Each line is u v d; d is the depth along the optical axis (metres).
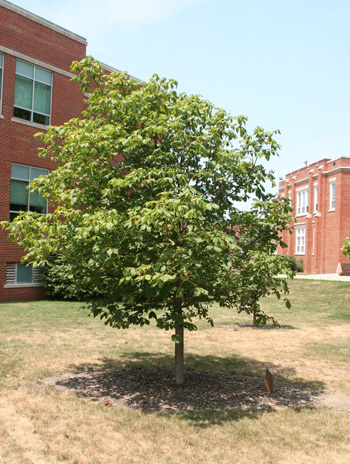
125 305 7.08
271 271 6.90
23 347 9.98
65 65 20.05
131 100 7.12
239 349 10.94
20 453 4.88
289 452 5.19
